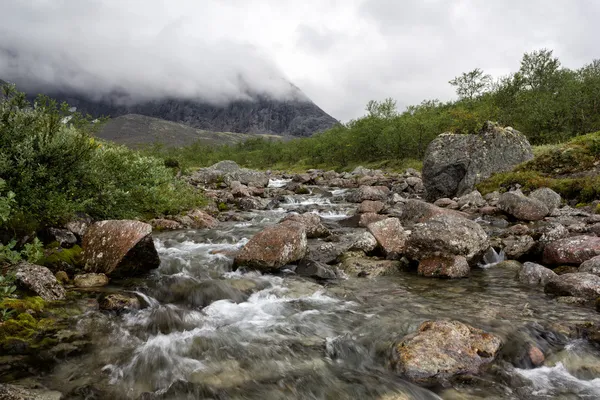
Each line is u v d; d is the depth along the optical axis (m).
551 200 17.45
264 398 4.52
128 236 8.66
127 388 4.64
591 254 8.97
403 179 35.69
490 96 56.91
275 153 102.56
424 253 9.71
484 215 17.33
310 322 6.71
